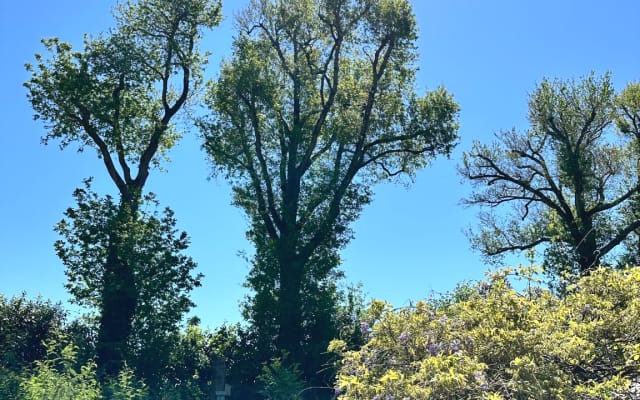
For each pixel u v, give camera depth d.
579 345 6.37
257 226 29.06
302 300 27.12
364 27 29.11
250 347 26.92
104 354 24.11
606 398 5.67
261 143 29.56
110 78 27.03
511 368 6.20
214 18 28.97
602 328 6.61
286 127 29.61
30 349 23.19
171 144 29.44
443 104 29.30
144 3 28.14
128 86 27.39
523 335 6.54
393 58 30.03
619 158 28.72
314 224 27.81
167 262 25.81
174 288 26.08
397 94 30.41
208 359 26.62
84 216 25.66
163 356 24.94
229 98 28.66
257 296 27.00
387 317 7.88
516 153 29.19
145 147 28.55
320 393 23.44
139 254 25.62
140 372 24.23
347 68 30.84
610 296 7.31
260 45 29.83
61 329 24.25
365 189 29.42
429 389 6.01
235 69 28.55
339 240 28.16
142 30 28.17
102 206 26.00
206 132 29.03
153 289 25.38
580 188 27.55
